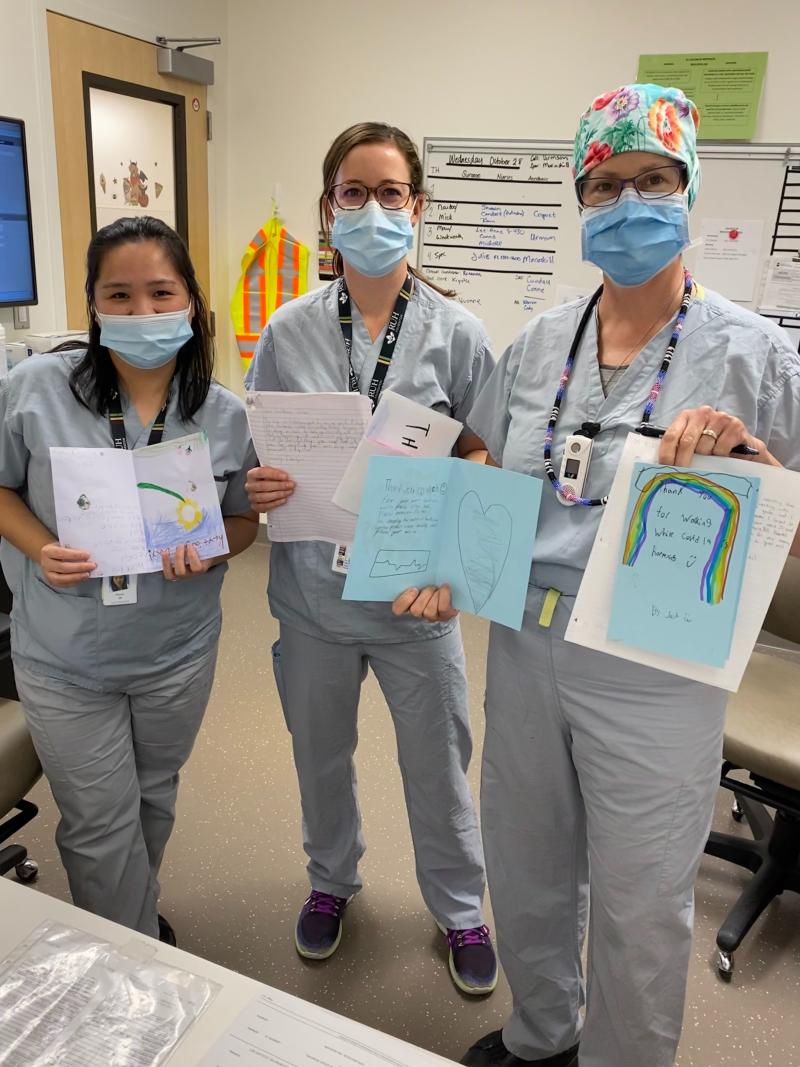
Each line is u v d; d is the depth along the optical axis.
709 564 1.01
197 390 1.43
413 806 1.72
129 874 1.53
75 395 1.38
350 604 1.53
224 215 3.80
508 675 1.26
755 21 2.91
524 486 1.16
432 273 3.51
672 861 1.15
